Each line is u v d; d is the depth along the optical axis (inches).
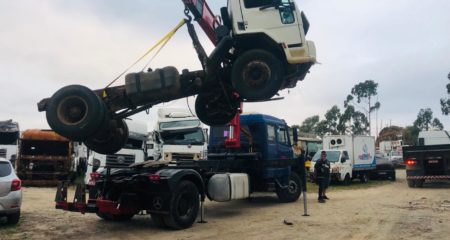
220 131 551.8
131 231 351.9
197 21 383.2
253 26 349.4
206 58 342.3
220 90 369.7
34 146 807.1
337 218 416.5
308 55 339.0
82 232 345.7
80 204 354.3
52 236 327.9
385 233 338.6
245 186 470.6
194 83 340.5
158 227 370.3
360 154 927.0
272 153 537.6
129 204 359.6
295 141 572.7
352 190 748.6
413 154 765.9
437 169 751.7
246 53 331.3
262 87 327.6
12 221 367.6
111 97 335.0
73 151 832.9
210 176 434.6
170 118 676.1
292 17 347.6
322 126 2898.6
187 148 647.1
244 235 333.1
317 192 717.3
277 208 497.4
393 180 1000.2
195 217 376.2
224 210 480.7
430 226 368.2
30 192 664.4
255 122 533.6
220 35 353.1
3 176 353.7
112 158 616.7
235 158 501.4
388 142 2100.1
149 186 358.9
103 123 316.2
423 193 667.4
